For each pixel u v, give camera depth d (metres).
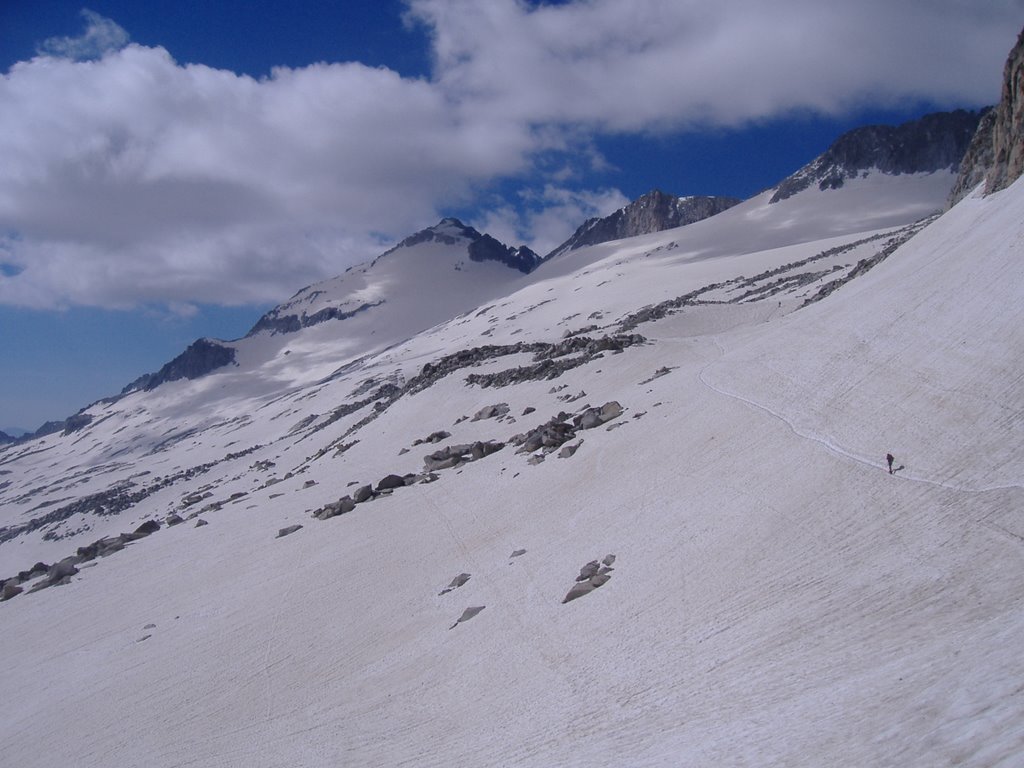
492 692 34.34
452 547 56.41
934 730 17.47
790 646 27.75
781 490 41.75
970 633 23.11
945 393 43.25
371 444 107.56
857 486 38.62
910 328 54.47
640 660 31.55
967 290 53.28
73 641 61.16
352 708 37.75
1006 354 42.94
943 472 36.47
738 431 53.09
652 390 75.69
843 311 69.31
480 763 28.16
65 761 41.16
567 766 25.06
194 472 196.50
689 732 24.19
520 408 94.38
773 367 63.78
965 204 77.31
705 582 35.78
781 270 198.75
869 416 45.81
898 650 24.12
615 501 51.25
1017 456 34.75
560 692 31.59
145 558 81.12
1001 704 17.20
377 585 54.00
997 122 75.50
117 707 46.25
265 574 63.78
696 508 44.34
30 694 52.66
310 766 32.84
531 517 55.75
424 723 33.78
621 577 40.16
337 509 75.31
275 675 44.66
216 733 39.41
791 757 19.16
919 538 32.12
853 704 20.97
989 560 28.38
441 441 92.19
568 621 38.00
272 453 171.75
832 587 30.98
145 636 57.38
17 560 145.25
